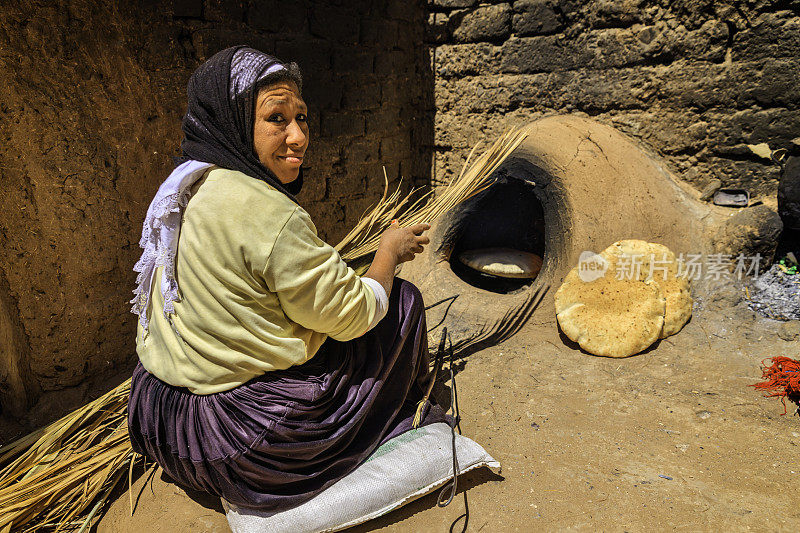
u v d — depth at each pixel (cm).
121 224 292
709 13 325
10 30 242
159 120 296
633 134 364
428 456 198
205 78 165
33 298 271
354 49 389
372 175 428
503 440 231
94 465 221
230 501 181
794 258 312
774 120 319
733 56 324
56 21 253
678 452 219
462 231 351
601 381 269
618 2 350
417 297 213
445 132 445
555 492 201
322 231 400
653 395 256
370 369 195
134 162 290
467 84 426
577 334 290
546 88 392
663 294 296
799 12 301
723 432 229
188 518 195
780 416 235
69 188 271
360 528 188
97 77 270
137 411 186
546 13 378
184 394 177
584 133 352
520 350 297
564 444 227
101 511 213
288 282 161
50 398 284
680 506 192
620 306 291
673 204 327
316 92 371
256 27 329
